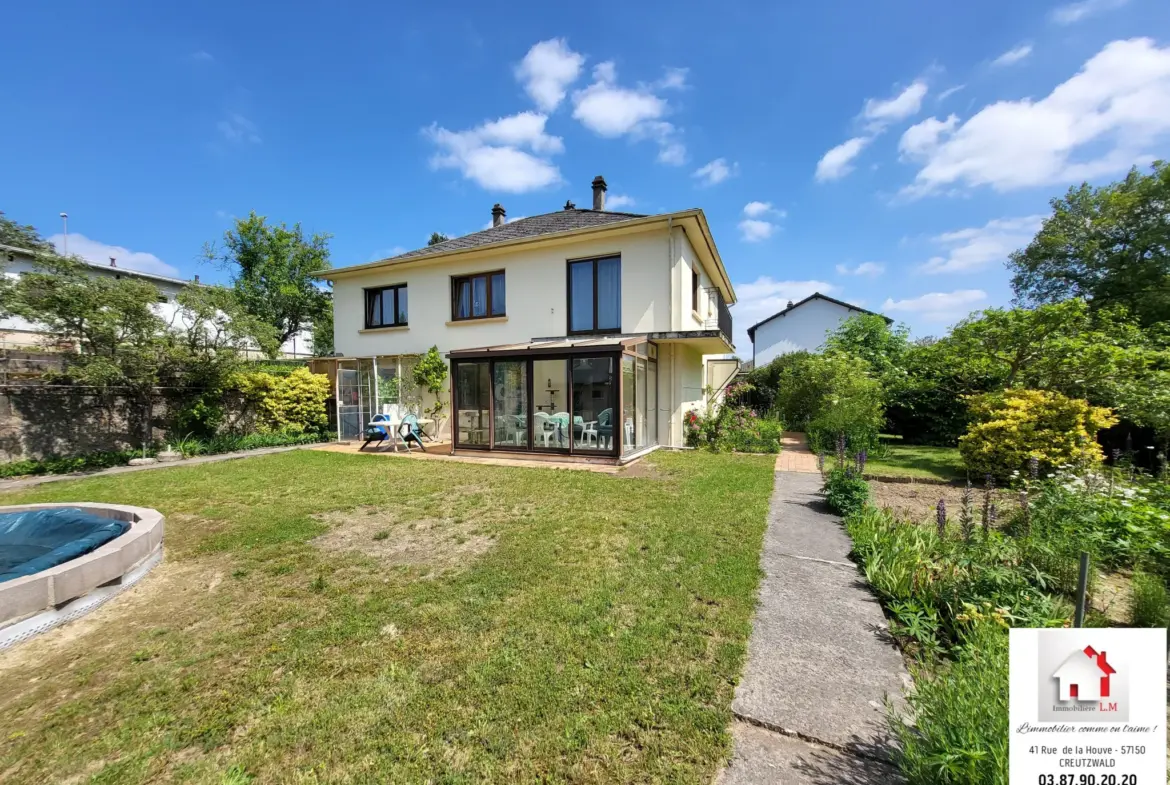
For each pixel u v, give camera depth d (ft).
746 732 7.78
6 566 15.60
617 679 9.11
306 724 8.13
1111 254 63.93
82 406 37.09
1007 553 12.83
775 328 119.44
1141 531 13.64
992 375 34.63
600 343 33.88
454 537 18.03
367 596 13.10
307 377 50.93
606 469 31.12
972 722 6.17
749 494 23.80
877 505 22.36
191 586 14.19
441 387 46.73
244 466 34.55
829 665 9.61
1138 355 27.22
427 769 7.09
